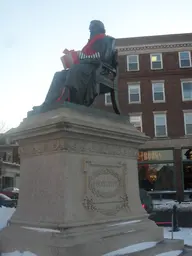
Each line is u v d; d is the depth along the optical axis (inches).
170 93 1366.9
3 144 1736.0
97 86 258.1
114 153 248.8
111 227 222.7
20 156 246.2
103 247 203.9
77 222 203.0
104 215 224.7
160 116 1358.3
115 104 281.7
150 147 1336.1
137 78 1392.7
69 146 213.3
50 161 218.1
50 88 272.2
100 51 271.0
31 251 201.8
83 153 222.7
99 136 230.8
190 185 1321.4
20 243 211.0
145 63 1398.9
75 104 231.9
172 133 1337.4
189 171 1332.4
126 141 258.4
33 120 235.5
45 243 193.8
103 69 273.6
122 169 252.8
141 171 1360.7
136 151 274.1
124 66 1405.0
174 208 471.2
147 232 245.9
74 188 210.1
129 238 227.1
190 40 1386.6
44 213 211.3
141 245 229.0
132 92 1390.3
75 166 214.7
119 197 243.4
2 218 291.6
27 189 231.9
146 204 642.2
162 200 1296.8
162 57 1397.6
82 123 213.3
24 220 222.8
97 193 224.8
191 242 342.3
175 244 248.4
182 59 1389.0
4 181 1868.8
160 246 235.0
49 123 209.9
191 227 519.2
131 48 1403.8
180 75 1376.7
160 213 745.0
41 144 227.5
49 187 213.9
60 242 188.4
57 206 204.2
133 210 251.8
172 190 1318.9
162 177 1339.8
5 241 223.1
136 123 1368.1
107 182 235.8
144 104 1370.6
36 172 227.0
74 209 205.9
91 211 216.4
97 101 1299.2
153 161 1350.9
